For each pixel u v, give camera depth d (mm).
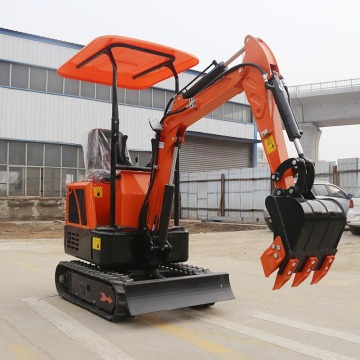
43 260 9961
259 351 4312
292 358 4133
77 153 24266
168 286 5328
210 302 5531
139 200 5809
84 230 5992
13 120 22203
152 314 5578
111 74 6836
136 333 4848
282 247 4312
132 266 5852
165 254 5855
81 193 6145
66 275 6480
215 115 29703
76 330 4930
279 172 4527
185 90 5805
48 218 23125
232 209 22484
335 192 15227
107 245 5547
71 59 6289
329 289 7016
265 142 4715
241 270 8680
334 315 5562
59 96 23500
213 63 5465
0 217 21891
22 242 13555
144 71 6680
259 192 21172
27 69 22656
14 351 4285
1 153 22078
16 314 5574
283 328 5039
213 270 8680
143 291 5156
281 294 6676
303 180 4434
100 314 5434
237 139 30797
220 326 5105
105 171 6035
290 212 4309
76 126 24000
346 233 15055
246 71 4914
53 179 23531
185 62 6441
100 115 24734
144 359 4102
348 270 8648
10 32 22047
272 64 4820
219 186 23234
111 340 4613
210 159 30109
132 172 5926
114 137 5660
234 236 15234
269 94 4727
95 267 6191
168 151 5715
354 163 17844
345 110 36562
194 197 24703
